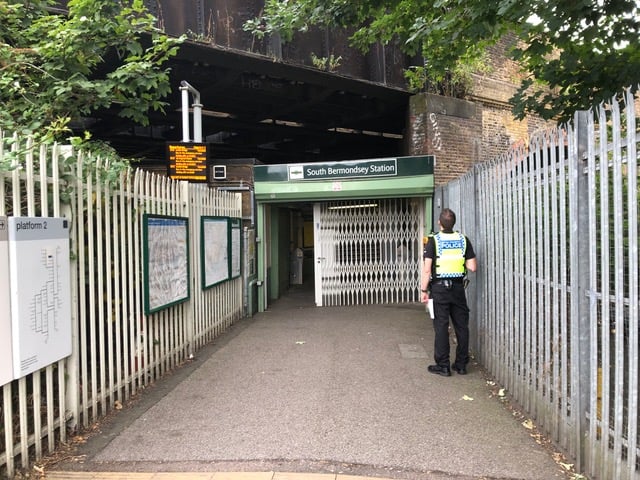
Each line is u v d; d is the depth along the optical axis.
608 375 3.21
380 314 9.88
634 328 2.88
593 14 4.63
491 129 13.09
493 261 5.61
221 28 9.16
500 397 5.03
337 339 7.67
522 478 3.47
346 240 11.33
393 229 11.38
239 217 9.73
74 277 4.11
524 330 4.66
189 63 9.77
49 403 3.79
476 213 6.22
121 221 4.98
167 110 12.19
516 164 4.84
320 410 4.70
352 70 10.96
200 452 3.86
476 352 6.44
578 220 3.51
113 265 4.82
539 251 4.22
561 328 3.83
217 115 13.21
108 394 4.67
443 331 5.74
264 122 14.01
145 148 15.12
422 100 11.81
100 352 4.54
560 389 3.90
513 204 4.91
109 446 3.97
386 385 5.41
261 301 10.66
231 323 8.98
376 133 16.16
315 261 11.27
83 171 4.33
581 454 3.52
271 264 12.35
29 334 3.51
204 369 6.13
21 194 3.70
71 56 5.63
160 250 5.84
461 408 4.73
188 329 6.71
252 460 3.74
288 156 18.00
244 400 5.00
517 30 5.70
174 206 6.44
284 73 10.27
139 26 6.27
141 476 3.50
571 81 5.63
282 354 6.80
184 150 9.55
